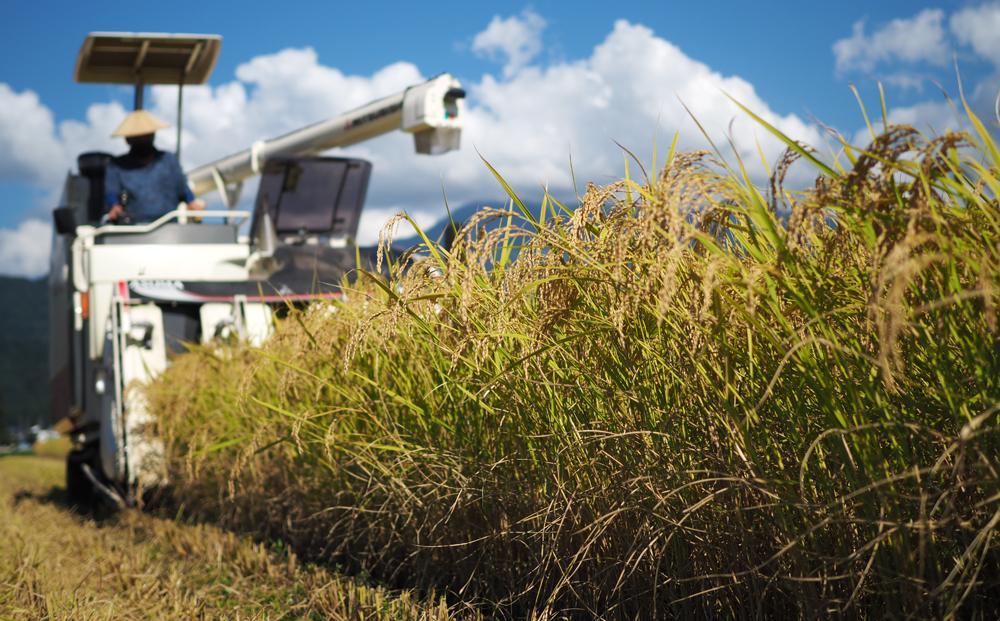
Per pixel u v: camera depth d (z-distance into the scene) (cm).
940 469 204
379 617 349
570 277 268
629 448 273
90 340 817
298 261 776
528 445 323
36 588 438
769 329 219
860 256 222
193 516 645
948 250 182
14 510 883
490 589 355
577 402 297
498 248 310
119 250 794
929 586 204
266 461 515
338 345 429
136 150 916
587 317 276
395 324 334
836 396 214
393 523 409
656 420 267
